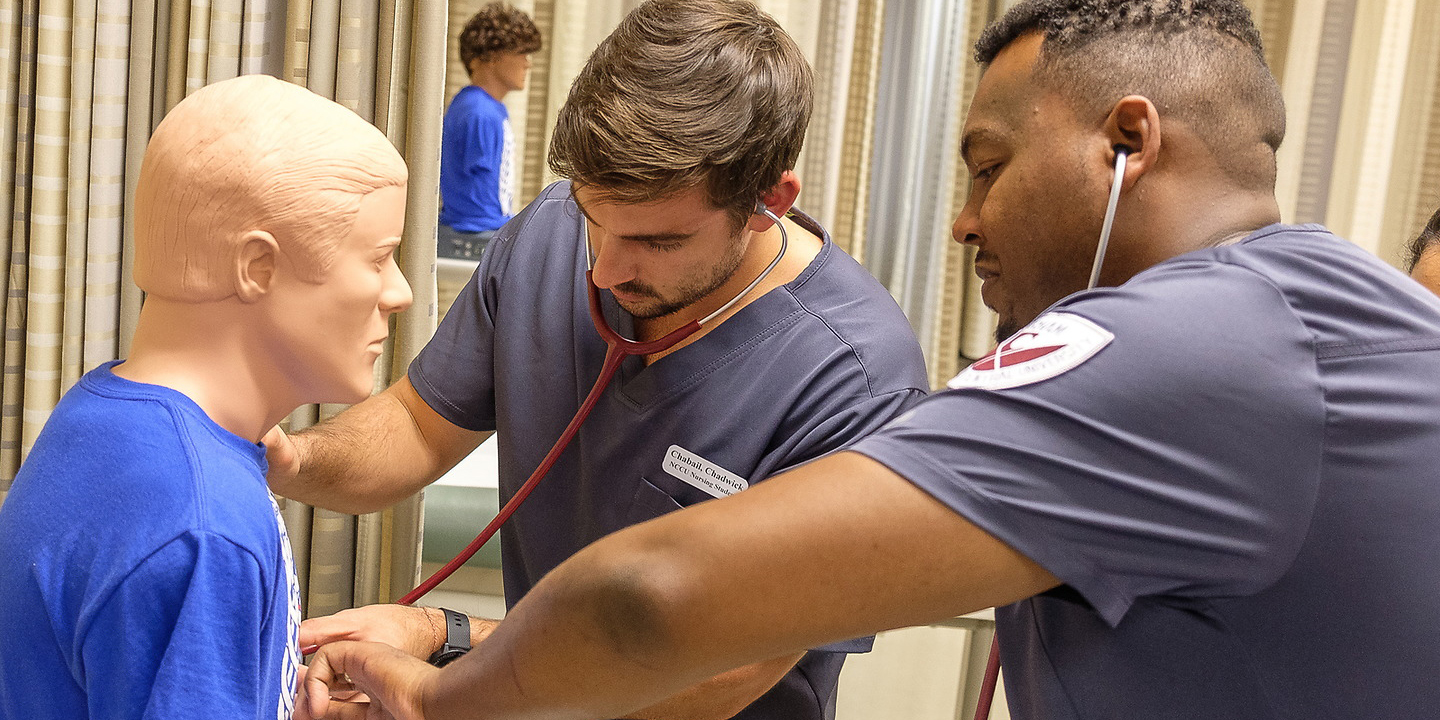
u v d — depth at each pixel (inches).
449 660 45.3
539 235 48.4
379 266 32.6
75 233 59.8
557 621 27.3
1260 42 30.7
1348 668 26.2
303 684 38.7
